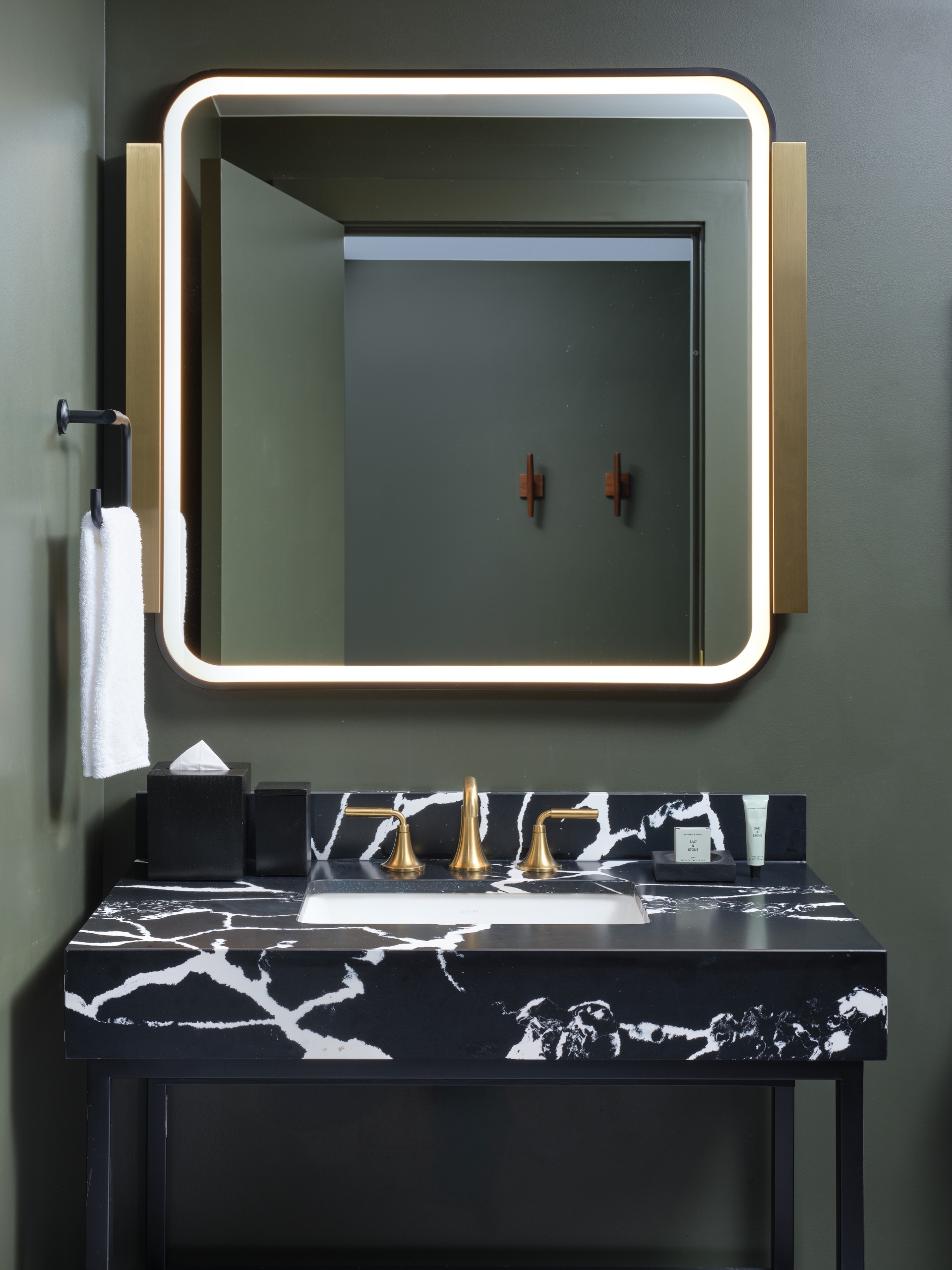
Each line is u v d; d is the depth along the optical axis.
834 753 1.78
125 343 1.72
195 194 1.72
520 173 1.73
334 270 1.74
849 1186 1.36
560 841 1.73
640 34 1.75
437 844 1.73
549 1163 1.82
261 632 1.74
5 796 1.32
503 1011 1.29
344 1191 1.83
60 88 1.51
